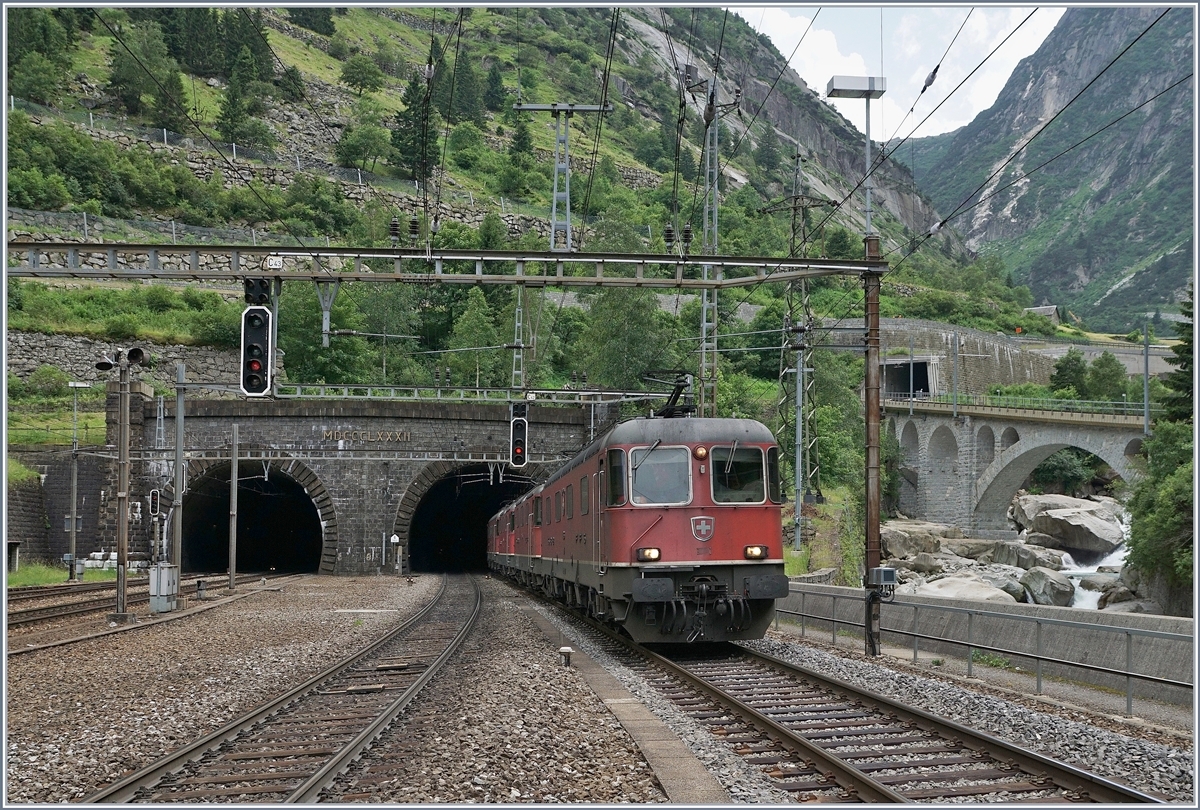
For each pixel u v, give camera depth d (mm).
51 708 13281
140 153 104188
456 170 143625
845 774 8602
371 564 54344
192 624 26172
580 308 94938
